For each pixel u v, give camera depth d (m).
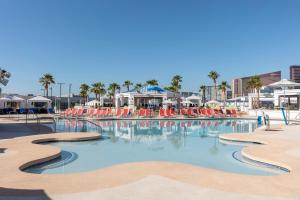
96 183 5.77
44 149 9.61
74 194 5.10
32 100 36.22
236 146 12.11
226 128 19.97
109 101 65.06
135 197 4.93
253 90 56.69
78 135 13.44
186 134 16.52
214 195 5.03
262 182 5.84
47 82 58.22
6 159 8.05
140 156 10.12
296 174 6.50
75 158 9.71
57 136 13.02
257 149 9.74
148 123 23.67
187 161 9.34
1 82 21.69
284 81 27.75
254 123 24.00
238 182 5.82
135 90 39.94
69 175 6.41
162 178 6.07
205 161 9.30
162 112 29.70
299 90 34.31
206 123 23.95
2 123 20.52
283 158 8.30
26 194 5.11
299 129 16.38
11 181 5.94
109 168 7.01
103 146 12.12
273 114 29.83
